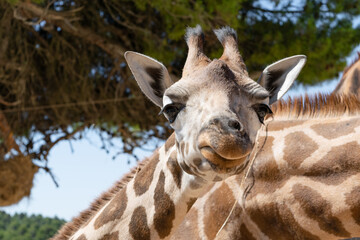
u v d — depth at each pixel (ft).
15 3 73.51
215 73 20.57
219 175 20.44
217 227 28.17
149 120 87.86
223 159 19.17
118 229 25.03
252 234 27.55
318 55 77.82
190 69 21.58
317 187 26.09
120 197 25.58
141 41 83.71
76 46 89.10
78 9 79.56
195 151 19.90
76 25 84.53
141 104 86.38
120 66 86.99
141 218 24.66
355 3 82.28
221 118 19.13
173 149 24.59
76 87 88.94
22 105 87.66
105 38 85.56
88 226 26.04
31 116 90.22
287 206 26.66
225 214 28.02
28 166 88.43
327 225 25.95
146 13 83.46
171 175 24.18
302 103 28.86
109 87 90.68
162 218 24.31
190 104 20.38
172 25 79.92
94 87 90.89
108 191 27.89
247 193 27.58
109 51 85.81
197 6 74.08
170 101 20.80
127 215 24.97
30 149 88.69
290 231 26.84
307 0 81.87
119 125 90.38
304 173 26.53
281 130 28.12
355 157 25.59
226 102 19.77
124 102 88.38
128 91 90.99
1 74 85.92
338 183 25.70
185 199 23.85
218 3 73.92
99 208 27.61
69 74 89.10
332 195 25.64
